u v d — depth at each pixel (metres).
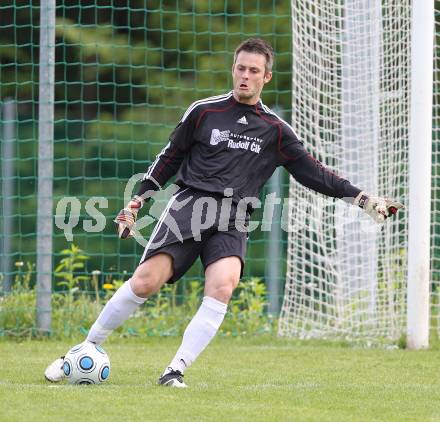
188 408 19.92
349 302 36.34
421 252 33.88
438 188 37.50
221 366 28.62
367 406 21.25
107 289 39.62
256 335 37.53
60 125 63.88
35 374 25.48
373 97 35.59
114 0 64.25
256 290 40.50
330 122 36.44
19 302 37.38
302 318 36.94
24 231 60.84
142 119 65.38
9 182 49.59
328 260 36.59
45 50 35.31
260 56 23.06
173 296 40.00
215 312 22.77
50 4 35.31
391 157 35.31
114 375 25.69
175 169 23.75
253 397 21.97
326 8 36.34
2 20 64.00
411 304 34.09
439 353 32.62
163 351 32.72
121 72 65.38
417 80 33.44
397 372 27.70
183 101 65.69
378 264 36.00
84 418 18.75
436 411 20.86
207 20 65.69
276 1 65.88
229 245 22.75
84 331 36.62
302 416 19.56
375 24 35.56
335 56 36.28
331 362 30.00
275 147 23.53
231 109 23.28
